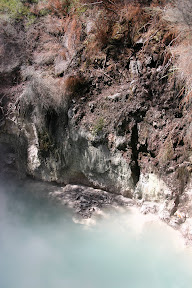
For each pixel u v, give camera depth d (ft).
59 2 27.58
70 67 24.16
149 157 21.20
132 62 22.03
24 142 26.11
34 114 24.36
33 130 25.13
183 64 18.95
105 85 22.93
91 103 22.82
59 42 26.35
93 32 24.08
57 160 24.56
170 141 20.07
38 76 24.39
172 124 20.24
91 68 23.53
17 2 29.89
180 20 19.72
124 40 22.70
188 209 19.52
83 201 23.06
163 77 20.39
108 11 23.35
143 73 21.40
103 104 22.47
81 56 24.16
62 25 26.99
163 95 20.56
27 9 29.43
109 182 23.35
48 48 26.53
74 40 24.76
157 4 22.18
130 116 21.49
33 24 28.37
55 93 23.38
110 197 23.15
